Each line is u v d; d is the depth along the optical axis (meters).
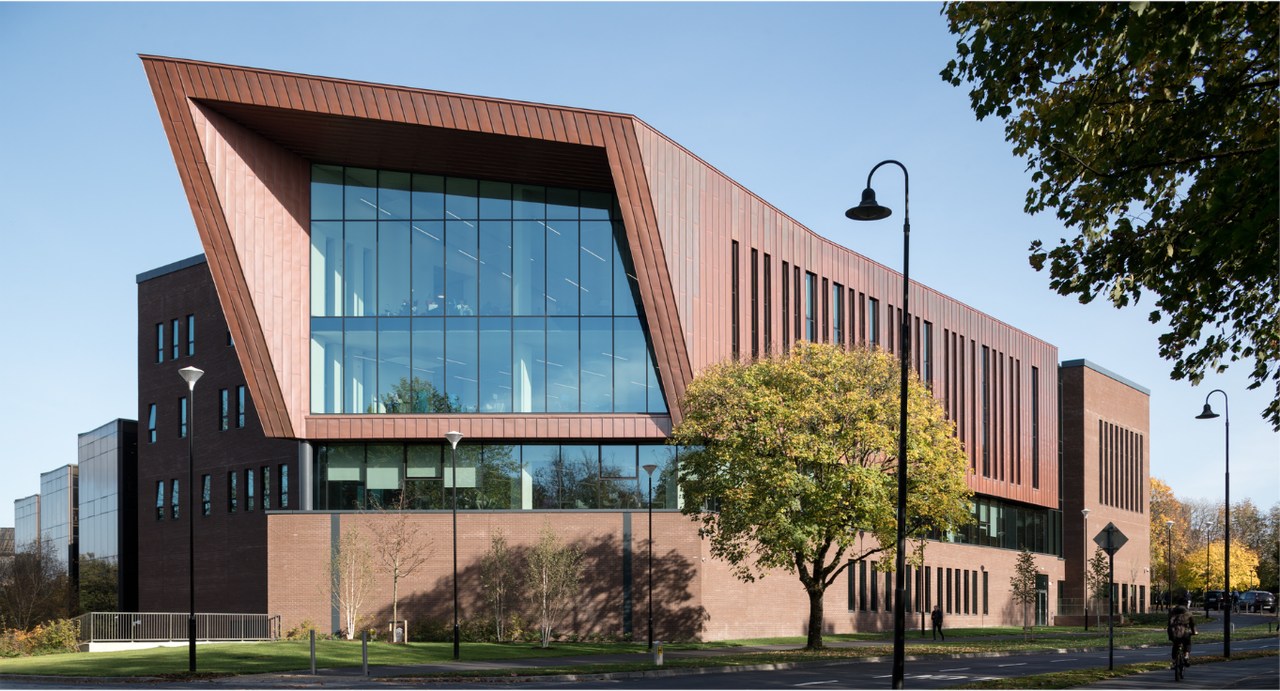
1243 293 16.28
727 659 35.00
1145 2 12.20
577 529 45.72
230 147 42.62
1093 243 16.61
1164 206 16.12
